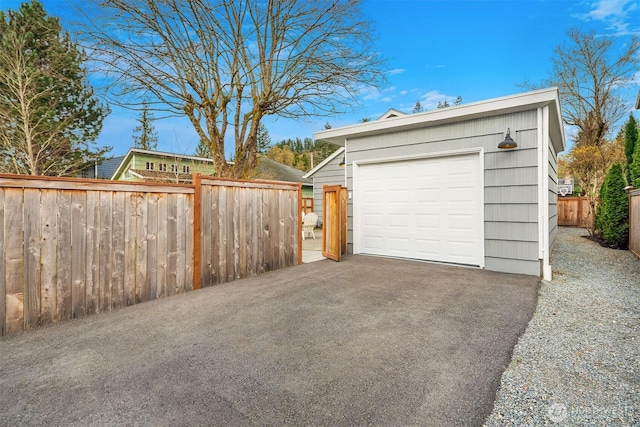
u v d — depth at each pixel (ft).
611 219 27.63
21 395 6.61
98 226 11.94
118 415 5.97
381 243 22.88
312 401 6.37
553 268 19.34
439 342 9.01
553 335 9.49
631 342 9.02
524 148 16.94
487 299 12.82
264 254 18.29
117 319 11.14
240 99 24.71
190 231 14.85
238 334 9.71
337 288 14.73
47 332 10.00
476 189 18.60
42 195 10.67
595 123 57.62
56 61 31.86
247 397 6.51
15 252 10.09
